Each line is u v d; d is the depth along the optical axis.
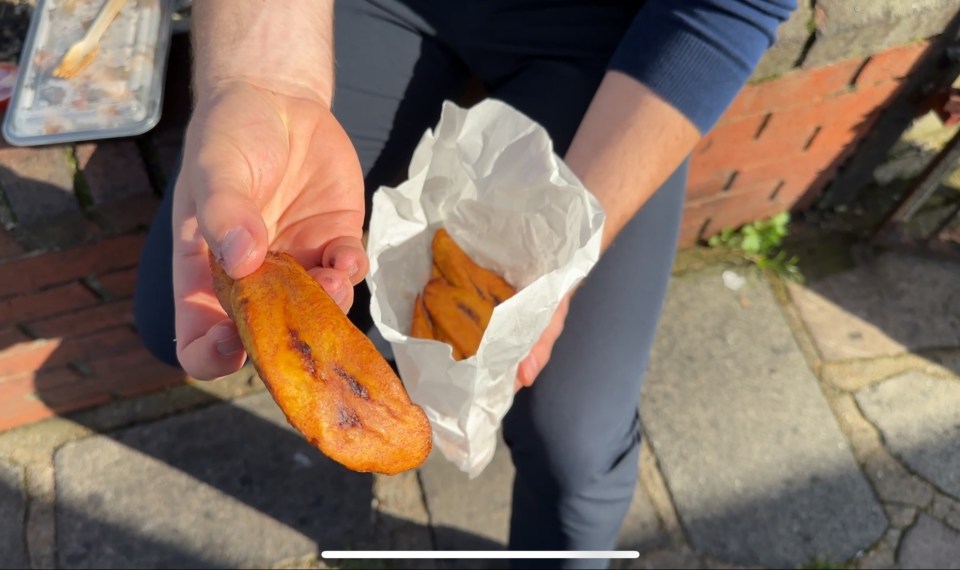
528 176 0.38
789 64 0.56
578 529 0.46
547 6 0.46
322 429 0.27
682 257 0.73
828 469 0.62
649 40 0.41
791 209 0.74
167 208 0.45
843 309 0.70
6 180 0.45
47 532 0.58
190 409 0.63
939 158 0.62
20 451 0.61
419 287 0.41
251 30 0.39
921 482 0.62
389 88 0.48
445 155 0.40
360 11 0.47
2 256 0.48
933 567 0.59
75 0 0.47
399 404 0.28
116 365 0.60
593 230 0.36
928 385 0.66
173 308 0.45
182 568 0.58
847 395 0.66
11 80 0.47
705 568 0.58
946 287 0.71
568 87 0.46
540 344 0.40
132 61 0.45
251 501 0.60
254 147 0.33
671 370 0.66
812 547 0.59
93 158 0.46
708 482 0.61
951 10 0.56
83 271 0.51
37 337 0.54
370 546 0.59
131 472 0.61
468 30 0.47
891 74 0.60
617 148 0.40
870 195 0.75
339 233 0.36
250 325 0.27
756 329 0.68
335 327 0.28
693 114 0.40
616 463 0.45
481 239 0.40
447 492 0.60
